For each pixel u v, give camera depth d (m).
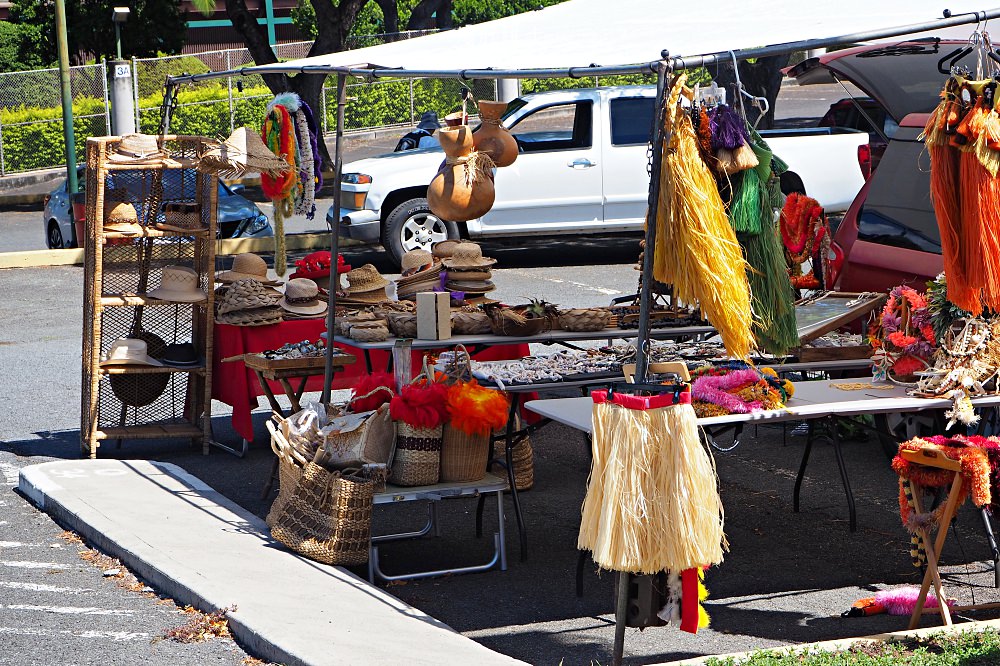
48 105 26.58
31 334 11.70
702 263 4.35
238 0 21.62
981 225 4.80
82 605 5.21
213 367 7.98
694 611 4.32
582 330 6.88
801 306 7.18
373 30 32.81
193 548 5.67
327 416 6.07
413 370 7.94
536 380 6.15
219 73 7.27
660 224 4.42
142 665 4.55
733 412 4.98
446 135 6.55
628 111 14.40
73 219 16.83
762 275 4.75
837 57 9.73
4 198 23.86
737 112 4.52
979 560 5.67
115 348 7.73
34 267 15.87
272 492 7.00
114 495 6.59
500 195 14.24
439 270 8.07
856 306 6.82
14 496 6.95
